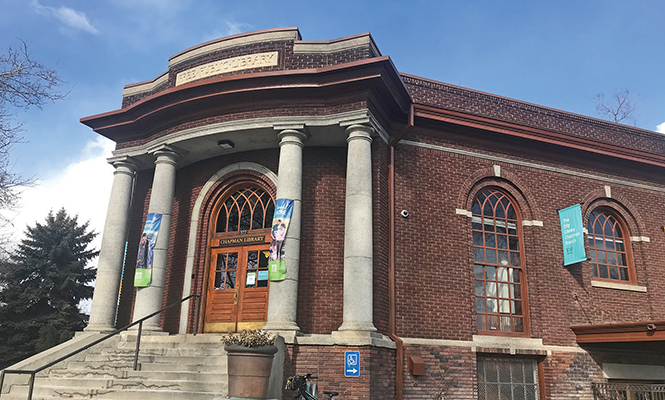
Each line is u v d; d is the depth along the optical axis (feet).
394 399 36.42
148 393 29.84
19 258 95.61
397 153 43.19
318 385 33.19
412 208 42.22
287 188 37.70
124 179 46.09
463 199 44.37
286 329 34.45
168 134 43.55
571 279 46.42
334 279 39.01
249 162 44.21
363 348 33.53
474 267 43.93
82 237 104.17
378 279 37.52
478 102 47.91
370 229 36.70
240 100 40.52
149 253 40.98
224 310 42.52
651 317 49.03
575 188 49.88
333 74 38.42
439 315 40.52
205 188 45.16
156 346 37.99
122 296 47.78
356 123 38.27
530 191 47.37
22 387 32.86
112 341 40.06
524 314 44.42
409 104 42.16
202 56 44.93
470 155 46.01
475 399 39.40
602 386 43.32
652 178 54.34
